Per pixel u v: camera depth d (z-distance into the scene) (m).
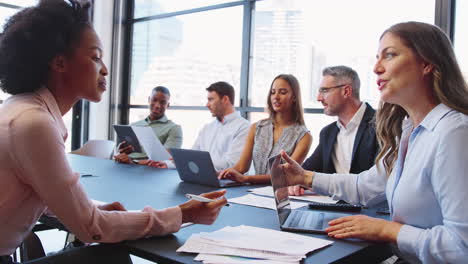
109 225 1.01
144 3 5.67
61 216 0.97
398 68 1.18
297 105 2.67
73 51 1.06
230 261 0.93
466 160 1.03
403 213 1.19
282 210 1.31
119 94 5.78
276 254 0.98
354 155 2.25
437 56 1.15
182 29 5.27
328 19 4.07
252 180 2.22
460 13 3.24
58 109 1.07
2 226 0.96
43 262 0.96
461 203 1.01
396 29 1.21
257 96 4.60
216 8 4.89
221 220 1.34
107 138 5.71
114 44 5.69
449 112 1.13
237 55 4.71
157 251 1.01
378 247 1.12
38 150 0.92
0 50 1.02
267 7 4.49
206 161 2.02
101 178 2.26
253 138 2.78
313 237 1.14
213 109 3.36
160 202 1.64
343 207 1.53
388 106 1.43
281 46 4.40
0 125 0.94
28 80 1.02
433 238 1.04
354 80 2.35
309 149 2.58
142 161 3.11
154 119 4.23
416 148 1.19
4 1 5.05
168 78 5.41
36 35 1.01
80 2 1.10
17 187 0.96
